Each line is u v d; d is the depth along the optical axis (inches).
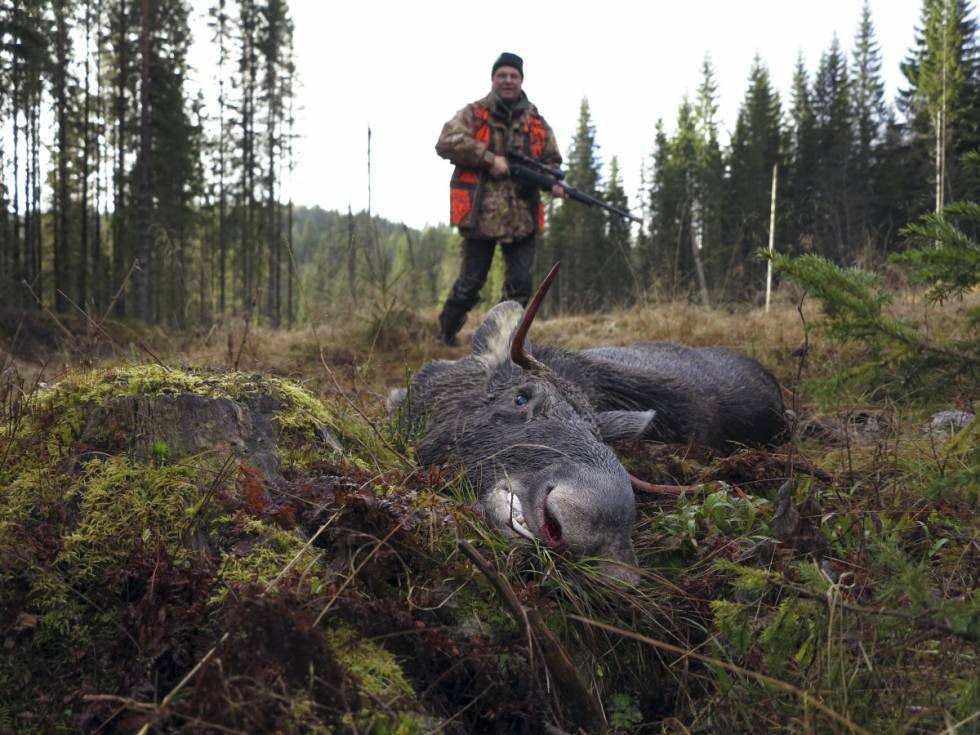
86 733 84.7
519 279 349.1
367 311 392.8
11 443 114.3
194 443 117.0
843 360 283.7
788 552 124.1
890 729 85.8
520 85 333.7
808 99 2847.0
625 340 373.7
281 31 2007.9
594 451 133.0
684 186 1951.3
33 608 96.8
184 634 90.7
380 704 83.4
